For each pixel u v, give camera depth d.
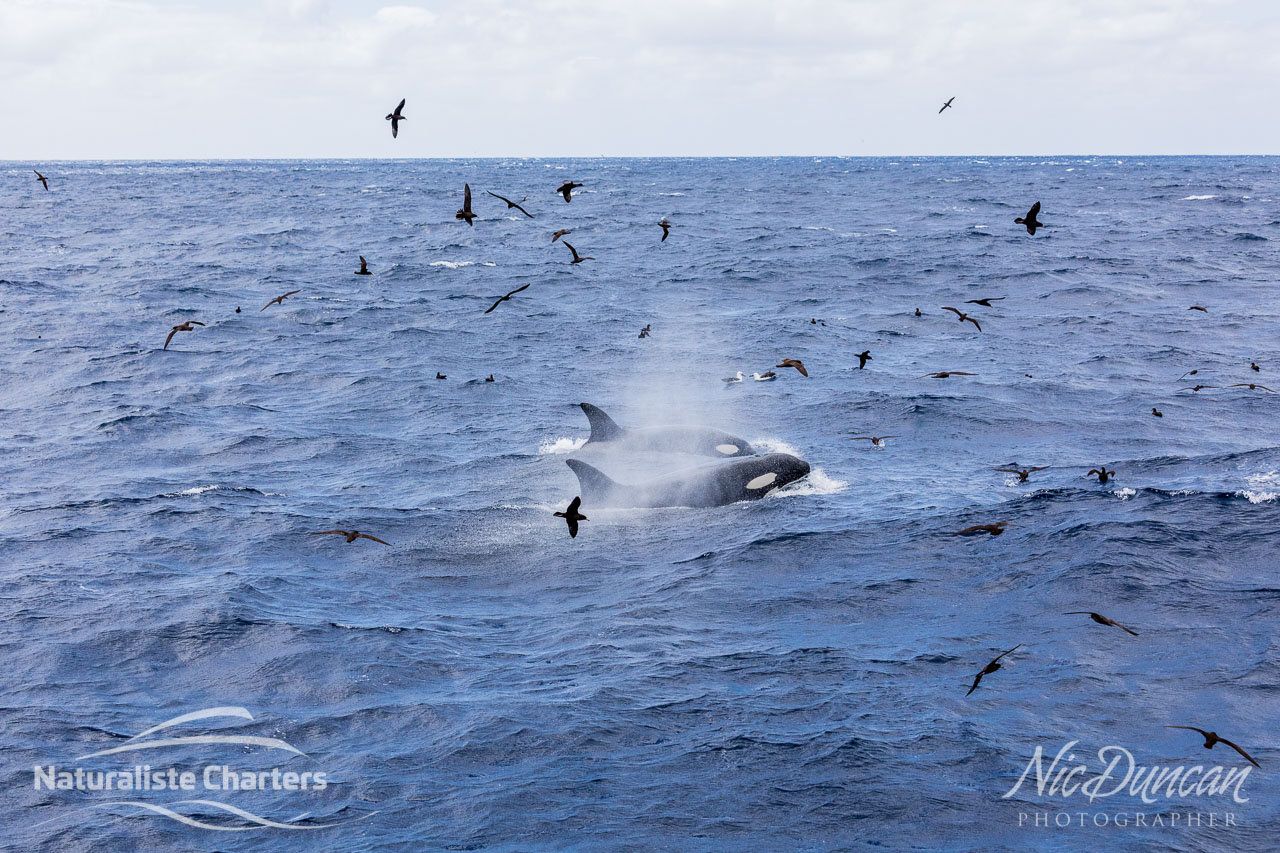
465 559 20.12
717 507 23.06
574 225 103.25
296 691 14.45
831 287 57.84
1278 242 73.62
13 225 101.19
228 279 62.38
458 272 66.38
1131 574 16.92
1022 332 43.97
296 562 19.94
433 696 14.25
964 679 14.12
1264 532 18.39
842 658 15.02
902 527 20.56
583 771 12.19
